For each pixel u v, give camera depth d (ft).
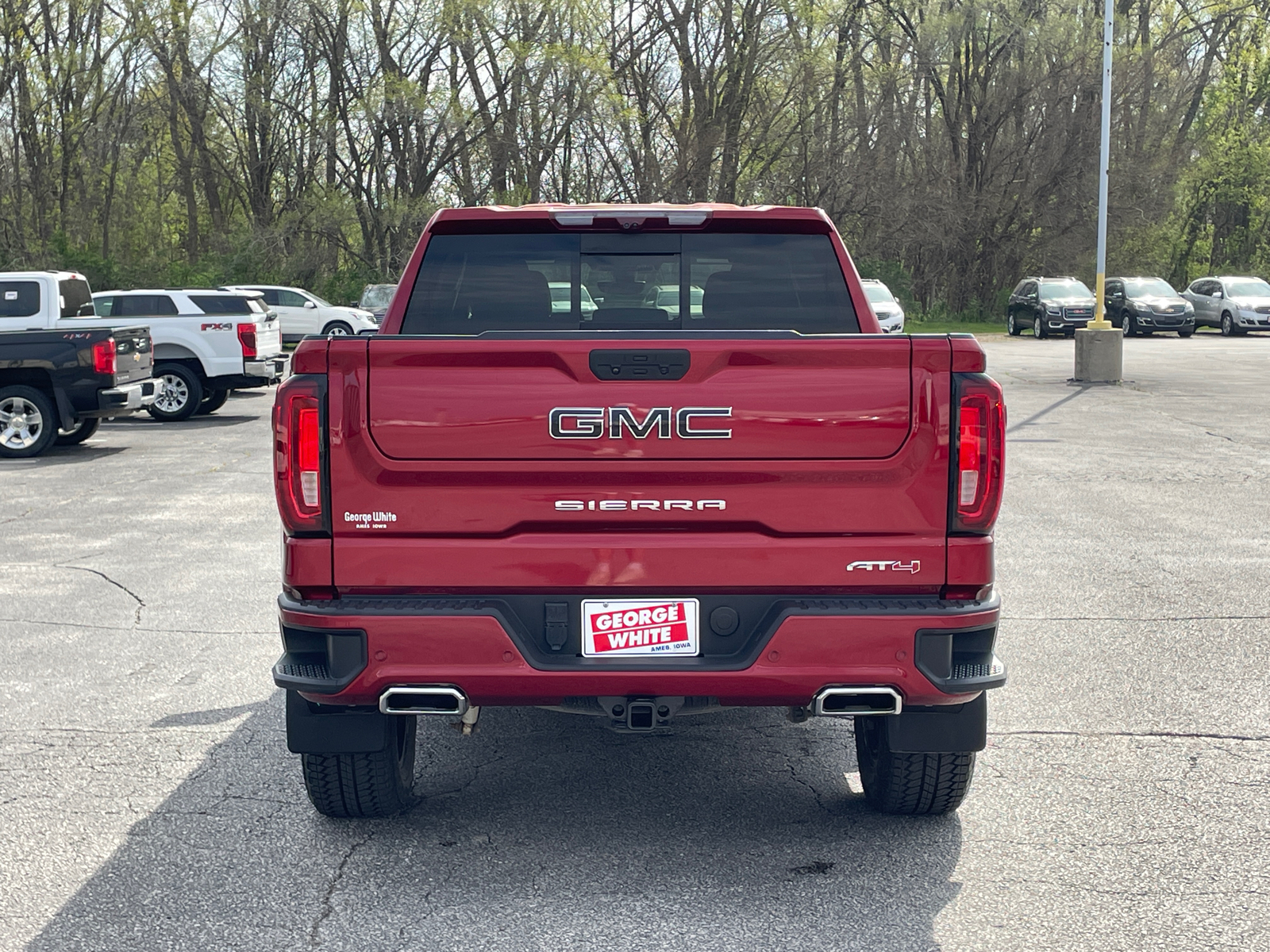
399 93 161.79
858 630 12.99
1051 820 15.39
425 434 12.90
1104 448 51.62
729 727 19.51
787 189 177.37
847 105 178.91
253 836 14.97
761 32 169.17
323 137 172.86
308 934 12.42
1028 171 180.75
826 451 12.92
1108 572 29.68
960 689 13.10
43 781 16.85
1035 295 144.77
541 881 13.65
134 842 14.80
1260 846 14.55
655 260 16.42
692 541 13.04
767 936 12.30
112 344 53.42
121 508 39.73
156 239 202.49
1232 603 26.71
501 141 165.89
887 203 178.09
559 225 16.14
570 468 12.92
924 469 12.98
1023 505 39.06
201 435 61.00
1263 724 19.07
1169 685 21.12
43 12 175.11
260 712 19.77
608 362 12.83
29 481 45.80
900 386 12.93
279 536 34.88
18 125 175.63
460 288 16.40
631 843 14.75
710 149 171.32
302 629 13.19
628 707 13.32
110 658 22.85
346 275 171.01
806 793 16.51
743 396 12.86
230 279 171.32
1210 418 61.98
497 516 13.02
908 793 15.06
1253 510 37.99
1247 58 210.59
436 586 13.09
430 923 12.65
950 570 13.09
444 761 17.87
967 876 13.75
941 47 173.68
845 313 16.46
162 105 185.98
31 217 182.39
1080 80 176.24
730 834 15.05
